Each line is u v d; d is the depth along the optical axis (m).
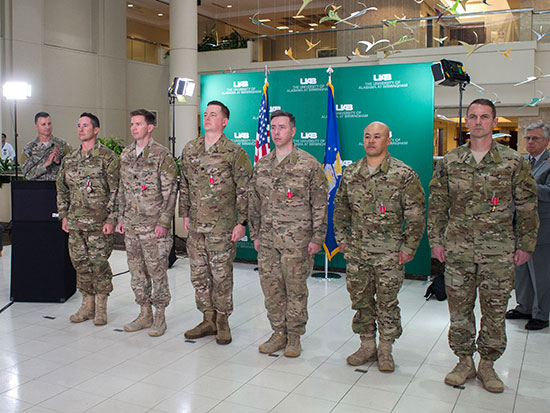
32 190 5.38
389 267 3.62
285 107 6.89
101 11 14.24
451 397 3.29
